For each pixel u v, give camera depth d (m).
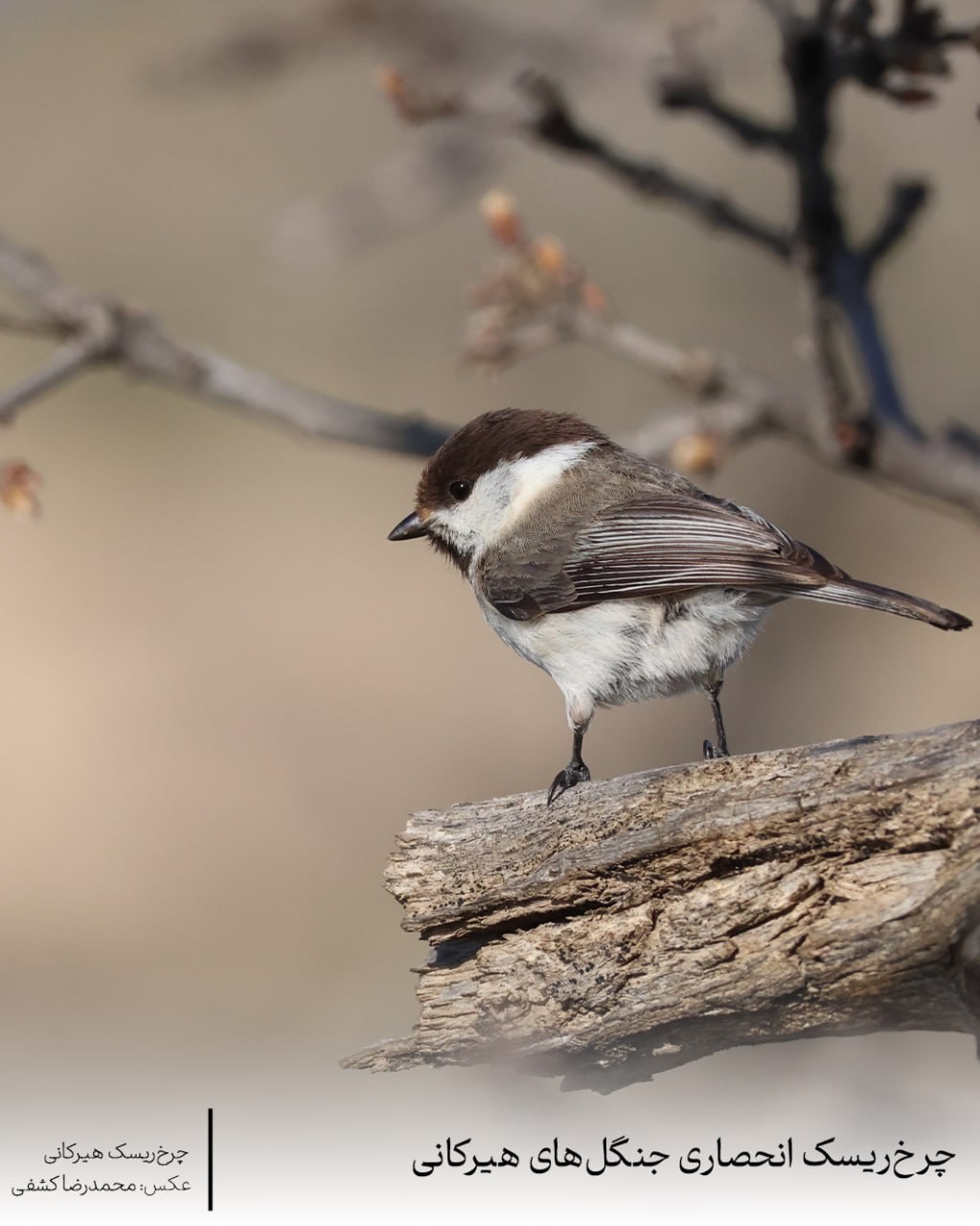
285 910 14.27
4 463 6.79
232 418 20.20
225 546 18.80
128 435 19.78
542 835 5.98
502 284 7.82
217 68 8.62
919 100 6.80
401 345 17.25
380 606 18.34
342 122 17.27
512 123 7.31
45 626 17.61
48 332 7.34
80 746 16.19
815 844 5.61
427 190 8.91
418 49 8.59
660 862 5.78
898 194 7.37
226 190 18.14
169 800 15.66
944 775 5.50
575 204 15.30
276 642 17.75
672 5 8.95
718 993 5.67
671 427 7.71
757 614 7.73
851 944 5.51
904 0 6.64
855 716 15.46
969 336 14.06
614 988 5.79
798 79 6.89
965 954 5.36
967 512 7.29
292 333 17.66
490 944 6.04
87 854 14.91
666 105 7.30
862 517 16.67
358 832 15.30
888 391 7.41
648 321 15.27
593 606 7.84
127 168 18.39
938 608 6.91
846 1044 8.40
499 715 17.00
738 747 15.72
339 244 8.95
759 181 13.90
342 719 16.84
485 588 8.20
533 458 8.44
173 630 17.75
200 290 17.92
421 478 8.70
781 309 14.83
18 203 18.36
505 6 9.29
